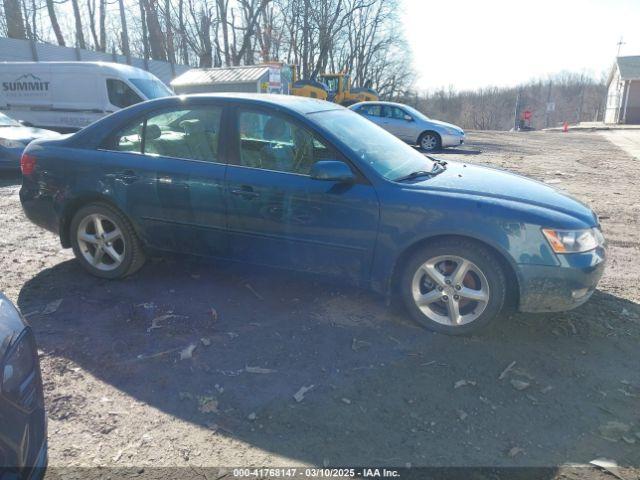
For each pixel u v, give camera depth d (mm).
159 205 4039
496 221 3236
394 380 3002
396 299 4004
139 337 3443
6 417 1768
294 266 3799
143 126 4168
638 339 3512
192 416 2678
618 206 7891
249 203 3744
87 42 36188
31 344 2076
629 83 40750
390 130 16625
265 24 35000
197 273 4562
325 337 3482
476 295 3377
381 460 2379
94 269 4410
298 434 2549
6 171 8891
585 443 2512
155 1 31297
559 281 3227
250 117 3848
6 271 4598
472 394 2881
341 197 3516
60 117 14148
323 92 27953
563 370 3127
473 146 18688
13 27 28625
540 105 83312
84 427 2584
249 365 3141
